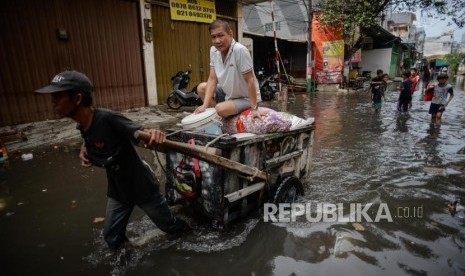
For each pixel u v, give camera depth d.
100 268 2.60
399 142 6.73
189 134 3.05
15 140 6.06
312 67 19.52
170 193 3.36
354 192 4.09
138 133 2.24
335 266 2.57
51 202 3.84
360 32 18.44
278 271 2.52
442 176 4.65
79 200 3.89
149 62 9.66
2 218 3.46
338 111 11.23
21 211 3.62
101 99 8.58
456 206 3.66
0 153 5.25
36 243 2.99
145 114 8.87
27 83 6.95
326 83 19.17
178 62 10.79
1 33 6.47
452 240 2.96
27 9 6.82
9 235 3.12
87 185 4.34
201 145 2.94
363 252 2.76
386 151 6.03
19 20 6.72
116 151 2.34
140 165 2.57
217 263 2.63
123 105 9.18
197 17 11.10
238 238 2.98
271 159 3.38
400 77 32.88
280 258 2.69
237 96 3.51
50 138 6.43
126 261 2.67
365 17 16.12
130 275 2.50
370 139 7.02
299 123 3.71
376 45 29.34
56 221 3.39
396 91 19.92
